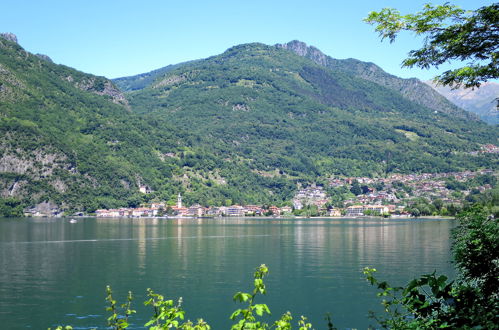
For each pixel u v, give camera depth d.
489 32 18.41
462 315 14.16
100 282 79.00
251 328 15.02
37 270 91.31
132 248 130.50
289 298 66.56
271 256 110.81
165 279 81.38
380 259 103.94
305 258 106.69
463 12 18.19
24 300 66.44
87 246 135.75
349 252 118.06
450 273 81.38
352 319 55.88
